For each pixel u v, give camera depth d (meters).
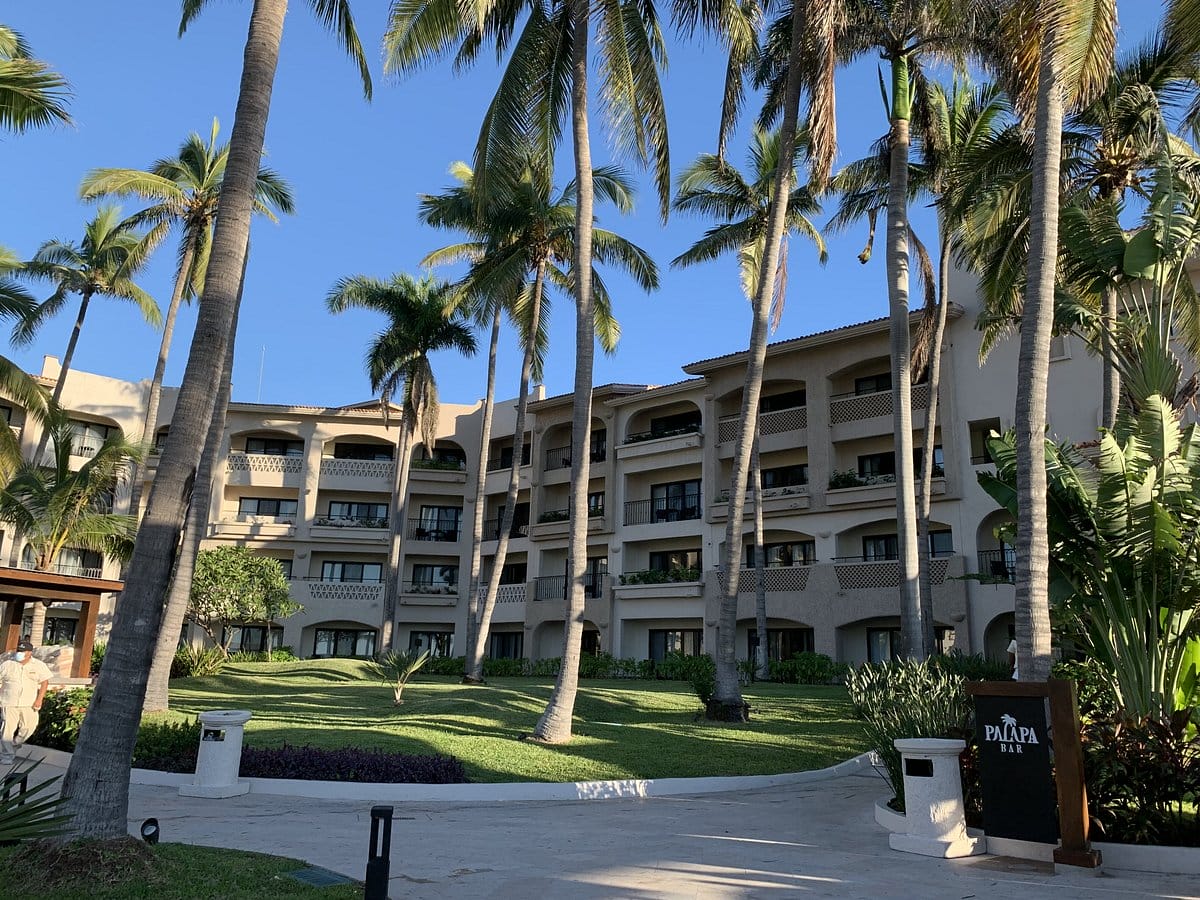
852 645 31.64
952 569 28.77
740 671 30.19
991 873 7.20
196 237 29.23
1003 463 12.05
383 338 35.31
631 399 39.06
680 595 35.66
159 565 6.85
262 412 45.78
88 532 27.02
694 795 12.20
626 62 17.22
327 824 9.15
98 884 5.73
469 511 46.28
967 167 18.56
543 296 31.33
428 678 31.61
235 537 44.16
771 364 34.62
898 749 8.54
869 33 18.56
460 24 15.35
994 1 12.92
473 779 11.90
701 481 37.38
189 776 11.40
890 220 18.77
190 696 21.19
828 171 15.69
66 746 13.45
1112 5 10.75
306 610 43.72
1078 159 17.98
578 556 15.34
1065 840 7.46
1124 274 13.56
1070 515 10.76
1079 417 27.02
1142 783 7.89
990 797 8.15
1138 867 7.46
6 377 23.59
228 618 34.72
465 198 27.62
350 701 20.83
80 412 41.56
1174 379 12.61
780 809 10.84
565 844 8.34
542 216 27.75
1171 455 10.24
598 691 22.92
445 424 47.97
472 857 7.64
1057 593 11.12
